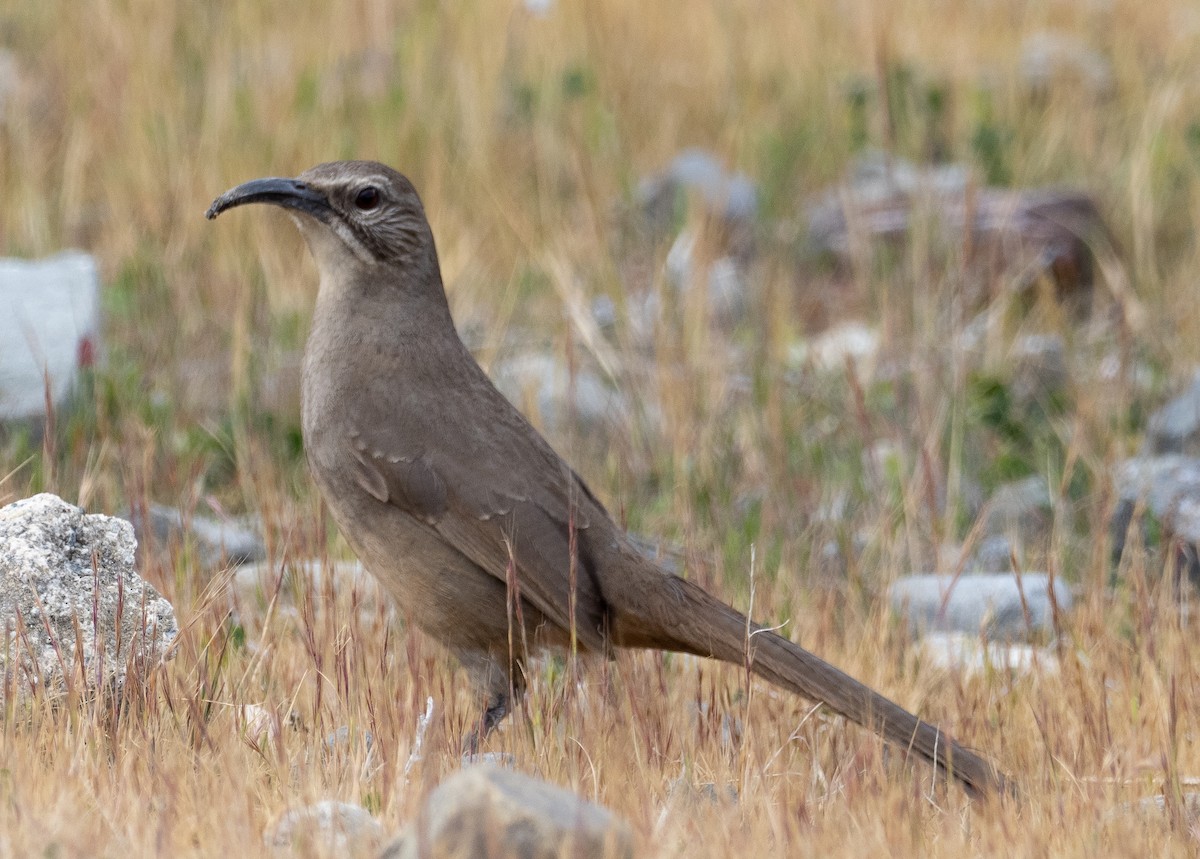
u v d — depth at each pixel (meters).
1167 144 22.70
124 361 15.47
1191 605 12.56
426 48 22.77
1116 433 15.91
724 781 8.84
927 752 9.39
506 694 10.45
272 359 16.19
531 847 6.99
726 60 24.39
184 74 21.80
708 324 17.73
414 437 10.33
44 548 9.66
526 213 20.16
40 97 22.08
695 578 12.07
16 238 18.83
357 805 8.14
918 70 23.77
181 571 11.27
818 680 9.76
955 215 20.34
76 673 9.12
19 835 7.38
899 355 17.30
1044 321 18.89
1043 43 26.33
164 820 7.51
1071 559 13.90
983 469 15.80
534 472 10.48
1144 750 9.84
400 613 11.21
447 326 10.83
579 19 24.36
